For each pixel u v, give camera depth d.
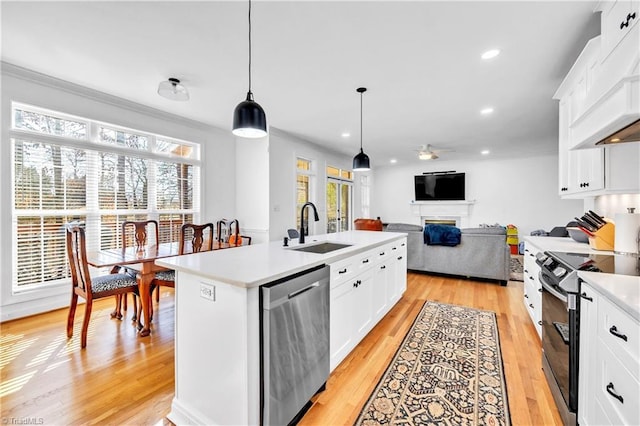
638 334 0.96
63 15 2.03
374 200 9.45
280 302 1.44
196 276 1.53
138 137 4.03
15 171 2.97
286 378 1.48
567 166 2.73
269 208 5.07
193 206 4.77
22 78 2.94
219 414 1.45
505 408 1.68
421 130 5.02
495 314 3.15
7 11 1.97
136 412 1.66
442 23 2.08
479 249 4.43
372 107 3.87
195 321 1.54
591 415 1.31
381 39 2.29
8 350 2.32
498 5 1.88
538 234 6.51
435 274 4.93
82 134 3.46
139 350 2.34
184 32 2.23
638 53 1.38
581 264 1.66
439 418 1.61
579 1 1.83
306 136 5.52
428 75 2.91
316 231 6.38
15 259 2.98
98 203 3.61
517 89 3.25
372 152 7.07
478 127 4.82
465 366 2.13
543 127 4.79
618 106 1.32
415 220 8.88
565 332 1.56
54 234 3.25
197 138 4.75
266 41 2.34
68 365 2.11
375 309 2.72
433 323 2.91
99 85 3.24
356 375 2.02
